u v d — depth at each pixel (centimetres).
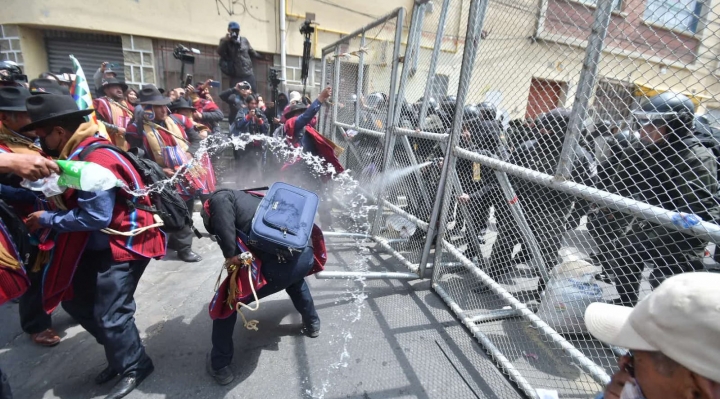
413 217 354
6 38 695
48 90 292
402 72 369
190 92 591
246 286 206
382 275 326
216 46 788
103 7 693
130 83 749
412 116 376
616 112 184
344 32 877
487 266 303
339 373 227
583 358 191
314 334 259
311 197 232
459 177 312
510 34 246
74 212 177
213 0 759
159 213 213
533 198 256
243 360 236
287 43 836
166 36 745
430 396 211
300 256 224
